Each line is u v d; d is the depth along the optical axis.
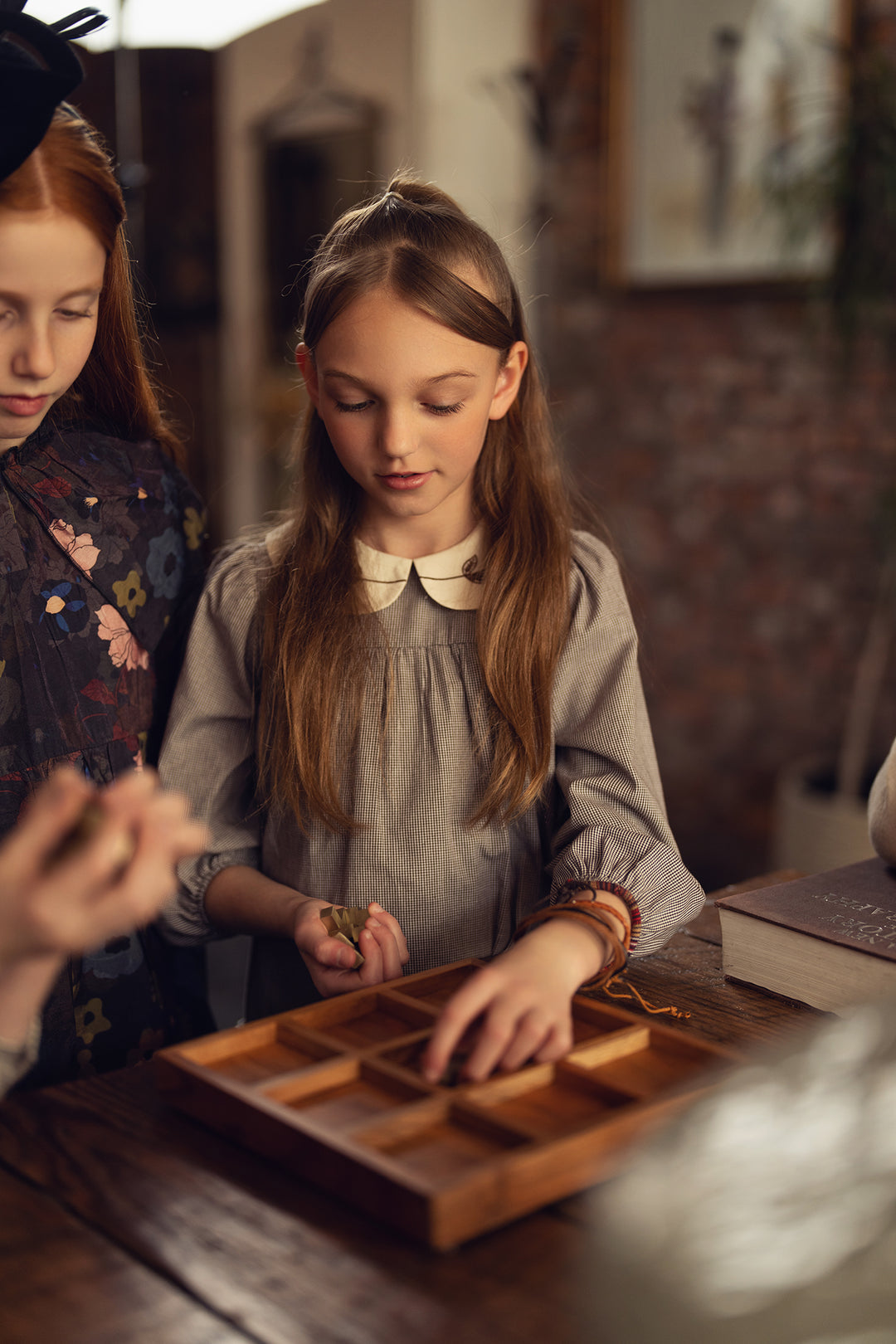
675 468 3.23
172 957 1.10
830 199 2.53
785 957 0.84
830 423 2.96
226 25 3.41
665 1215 0.44
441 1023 0.68
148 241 3.36
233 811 1.07
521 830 1.01
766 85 2.86
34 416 0.84
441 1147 0.60
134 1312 0.51
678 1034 0.71
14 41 0.82
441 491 0.91
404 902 0.98
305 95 3.51
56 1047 0.95
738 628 3.19
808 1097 0.47
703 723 3.29
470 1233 0.55
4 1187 0.61
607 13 3.10
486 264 0.95
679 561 3.27
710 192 3.01
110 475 1.04
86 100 2.51
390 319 0.85
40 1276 0.54
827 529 3.01
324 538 1.02
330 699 0.98
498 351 0.90
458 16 3.29
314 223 3.55
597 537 1.12
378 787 0.98
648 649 3.34
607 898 0.87
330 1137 0.59
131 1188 0.61
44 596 0.98
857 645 3.00
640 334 3.23
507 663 0.97
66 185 0.77
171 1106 0.69
